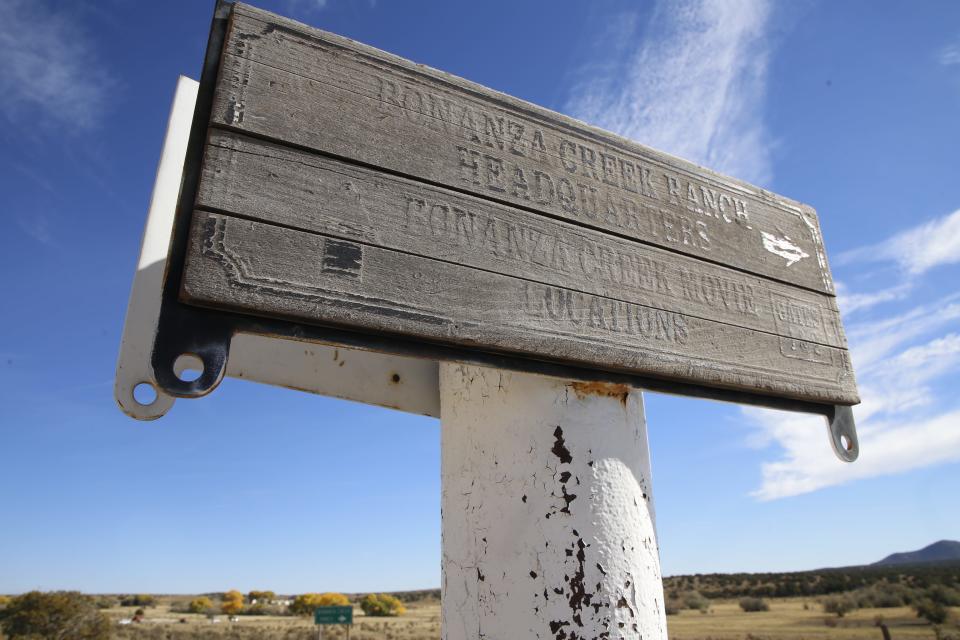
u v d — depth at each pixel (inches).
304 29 60.2
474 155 64.6
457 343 56.9
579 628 56.6
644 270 71.2
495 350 58.8
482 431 66.4
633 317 67.7
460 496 66.2
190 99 77.4
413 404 90.0
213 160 51.8
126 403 59.4
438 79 65.8
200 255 48.6
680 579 3570.4
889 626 1323.8
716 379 71.6
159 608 2726.4
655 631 59.9
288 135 55.4
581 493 61.2
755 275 81.4
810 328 83.8
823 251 91.3
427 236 58.6
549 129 71.0
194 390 46.8
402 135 61.1
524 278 62.2
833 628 1330.0
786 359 79.2
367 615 2454.5
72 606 1020.5
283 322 51.4
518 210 64.8
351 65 61.2
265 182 53.1
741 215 83.9
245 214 51.3
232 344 80.3
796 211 90.9
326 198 55.2
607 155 74.5
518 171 66.6
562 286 64.2
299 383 82.6
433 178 61.1
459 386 70.6
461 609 62.2
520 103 70.2
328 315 51.6
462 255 59.7
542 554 59.1
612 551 60.0
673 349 69.2
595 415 65.0
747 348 75.9
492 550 61.6
